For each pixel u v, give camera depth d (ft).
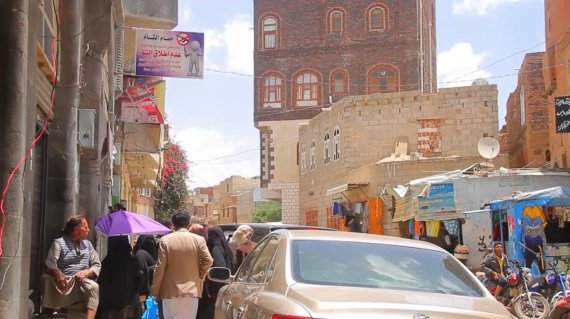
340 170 115.34
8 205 21.49
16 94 21.89
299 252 17.34
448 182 69.97
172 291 28.17
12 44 21.93
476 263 69.10
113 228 30.89
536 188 69.36
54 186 35.60
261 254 20.58
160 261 28.32
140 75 61.36
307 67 174.91
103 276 29.89
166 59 61.00
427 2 190.29
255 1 179.42
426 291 16.11
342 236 18.69
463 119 106.63
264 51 177.27
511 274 45.14
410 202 73.36
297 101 174.09
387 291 15.26
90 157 44.06
